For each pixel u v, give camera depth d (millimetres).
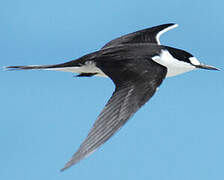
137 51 13445
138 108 11258
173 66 13859
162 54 13688
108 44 14773
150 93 11594
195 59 14422
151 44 14031
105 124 10805
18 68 13422
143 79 11938
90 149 10344
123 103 11305
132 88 11711
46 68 13477
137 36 14945
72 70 13492
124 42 14703
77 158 10117
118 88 11805
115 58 13078
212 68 14398
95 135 10570
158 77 11969
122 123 10922
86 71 13578
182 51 14188
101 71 13492
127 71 12383
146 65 12477
